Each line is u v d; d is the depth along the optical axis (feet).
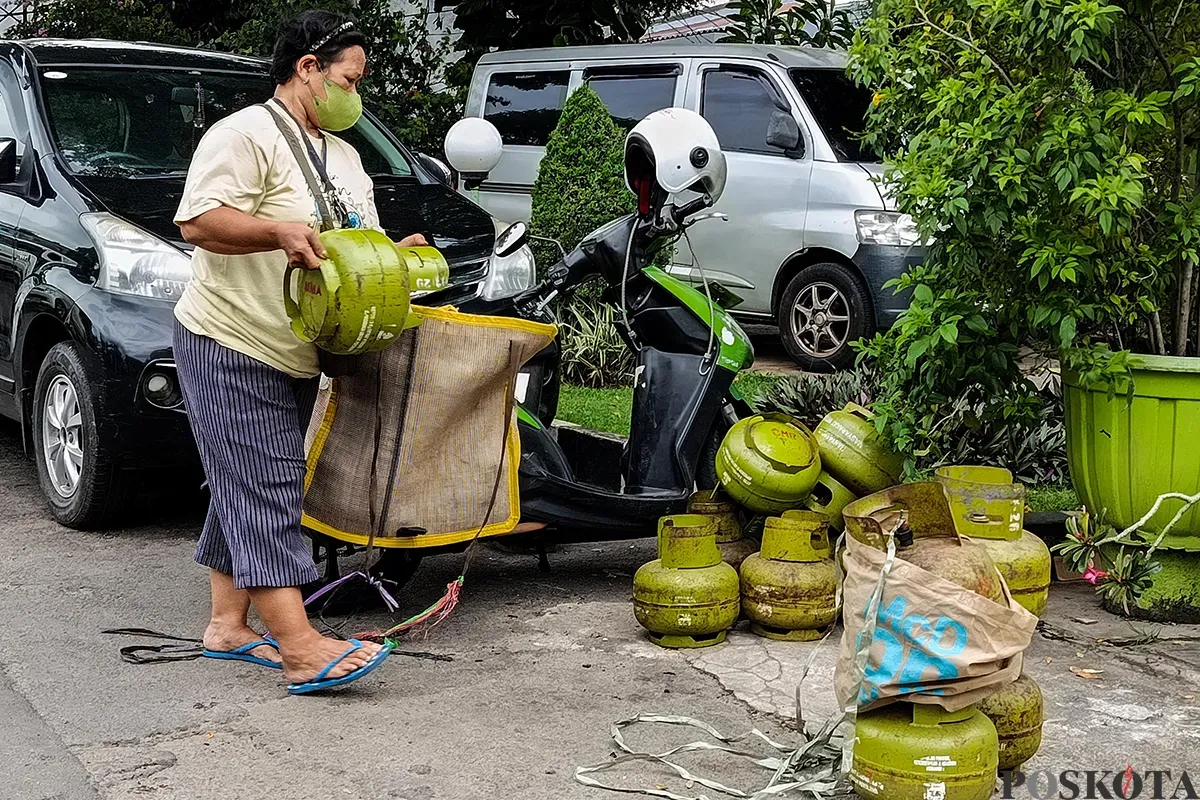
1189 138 15.89
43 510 20.26
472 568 17.93
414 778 11.32
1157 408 14.85
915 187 15.10
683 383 16.48
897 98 16.51
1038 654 14.49
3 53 22.68
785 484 15.02
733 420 16.90
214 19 43.47
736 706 13.00
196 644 14.57
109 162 20.45
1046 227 15.01
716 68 31.53
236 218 11.85
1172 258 15.26
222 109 22.11
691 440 16.38
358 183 13.33
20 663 13.97
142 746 11.91
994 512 14.10
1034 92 14.92
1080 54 14.02
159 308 17.93
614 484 17.85
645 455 16.42
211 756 11.71
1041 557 14.06
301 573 12.95
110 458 18.10
